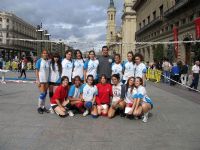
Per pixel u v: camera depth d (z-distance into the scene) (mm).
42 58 9656
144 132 7539
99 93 9469
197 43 32250
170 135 7305
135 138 6984
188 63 41500
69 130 7566
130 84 9172
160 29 56438
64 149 6078
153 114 9953
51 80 9883
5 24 106250
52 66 9859
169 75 25203
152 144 6551
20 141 6543
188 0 38500
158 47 49438
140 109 8898
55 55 9891
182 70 22297
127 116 9164
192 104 12336
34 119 8688
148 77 29891
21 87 17297
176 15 46406
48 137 6902
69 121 8578
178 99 13898
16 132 7254
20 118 8758
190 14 40625
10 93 14250
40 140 6656
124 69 10430
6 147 6121
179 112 10383
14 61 45062
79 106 9570
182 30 43281
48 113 9594
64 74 10047
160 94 15953
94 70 10344
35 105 10938
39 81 9594
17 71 40562
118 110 9695
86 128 7816
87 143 6512
